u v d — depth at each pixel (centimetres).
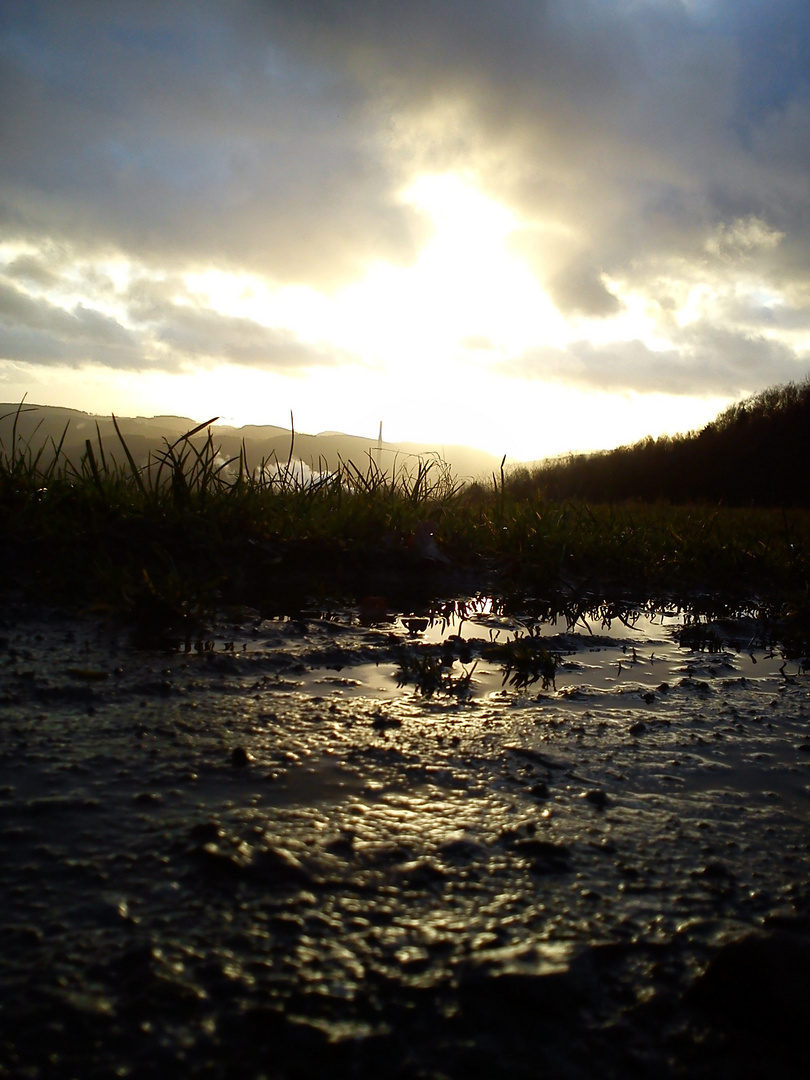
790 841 28
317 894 23
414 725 39
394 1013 18
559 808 30
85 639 52
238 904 22
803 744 39
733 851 27
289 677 47
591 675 52
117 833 26
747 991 18
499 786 32
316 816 28
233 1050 17
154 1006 18
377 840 26
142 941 20
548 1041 18
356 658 52
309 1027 17
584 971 19
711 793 32
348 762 33
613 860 26
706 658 58
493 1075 17
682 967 20
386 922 22
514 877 24
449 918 22
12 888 22
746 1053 17
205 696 42
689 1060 17
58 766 31
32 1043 17
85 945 20
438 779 32
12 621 56
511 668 52
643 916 23
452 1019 18
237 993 18
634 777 34
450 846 26
